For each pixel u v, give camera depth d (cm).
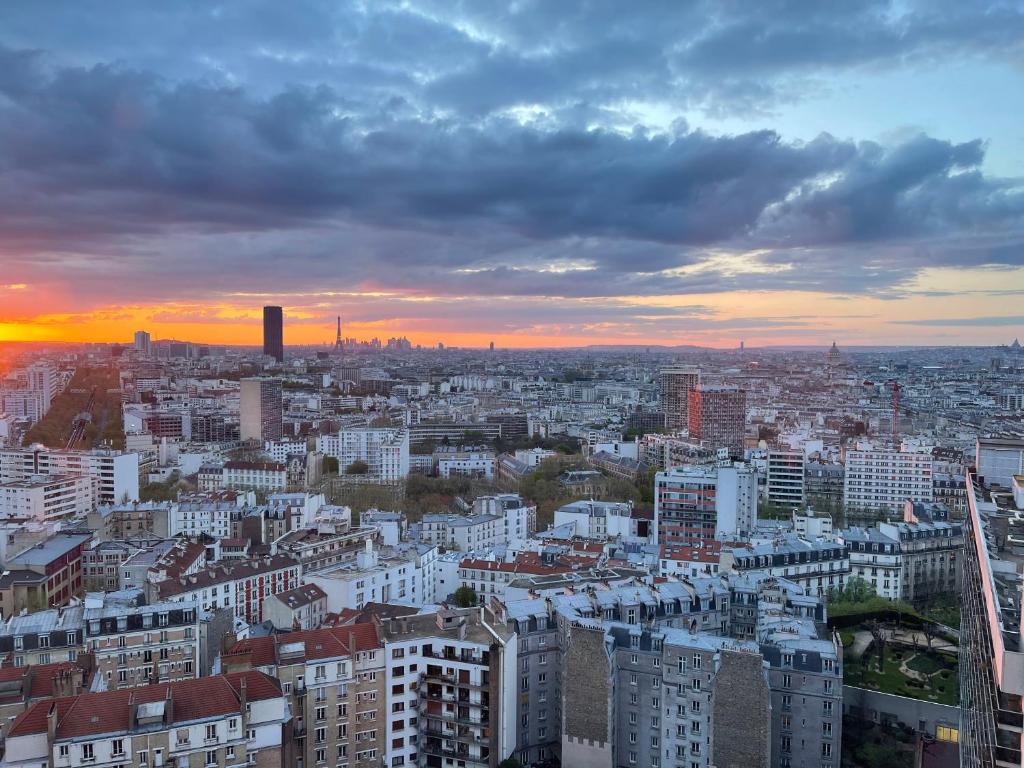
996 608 18425
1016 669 14800
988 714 18650
